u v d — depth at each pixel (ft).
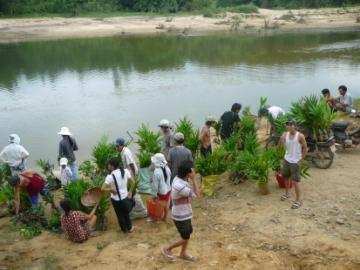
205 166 34.81
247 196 32.89
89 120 65.46
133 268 25.46
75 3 198.80
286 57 110.93
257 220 29.22
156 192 30.53
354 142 40.83
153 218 30.86
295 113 37.83
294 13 197.16
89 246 28.48
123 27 176.45
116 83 89.97
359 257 24.64
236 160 35.12
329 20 184.55
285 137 30.63
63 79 96.07
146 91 82.17
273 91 77.87
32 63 114.83
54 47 139.64
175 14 200.13
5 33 168.04
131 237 29.17
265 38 147.13
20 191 32.99
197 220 30.30
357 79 84.53
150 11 203.72
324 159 36.65
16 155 37.78
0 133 60.95
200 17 190.90
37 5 196.95
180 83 87.56
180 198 24.32
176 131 40.96
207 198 33.42
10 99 80.59
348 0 208.85
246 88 80.94
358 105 57.11
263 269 24.45
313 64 100.68
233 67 101.50
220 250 26.45
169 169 31.07
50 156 51.11
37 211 32.35
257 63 104.94
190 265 25.25
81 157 50.29
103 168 37.09
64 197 32.58
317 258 24.91
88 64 111.96
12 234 30.96
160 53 123.85
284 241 26.66
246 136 38.19
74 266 26.23
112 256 26.76
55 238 30.09
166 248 25.95
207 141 37.29
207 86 83.92
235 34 159.74
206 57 115.65
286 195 31.58
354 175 34.91
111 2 207.41
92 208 30.71
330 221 28.37
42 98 80.43
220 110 67.51
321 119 36.01
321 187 33.04
